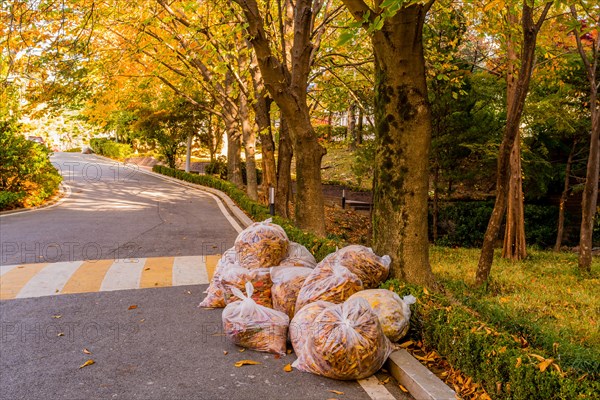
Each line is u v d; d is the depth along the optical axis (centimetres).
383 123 580
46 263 810
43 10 809
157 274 763
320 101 1852
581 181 1750
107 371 429
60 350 473
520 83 783
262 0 1156
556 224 1742
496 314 530
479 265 848
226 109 2139
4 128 1556
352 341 404
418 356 437
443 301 478
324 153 960
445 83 1470
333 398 384
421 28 533
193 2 980
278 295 527
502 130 1554
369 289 505
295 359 459
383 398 386
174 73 1905
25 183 1638
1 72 773
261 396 386
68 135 5119
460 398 359
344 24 1012
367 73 1509
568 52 1176
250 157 1783
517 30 895
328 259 559
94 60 1506
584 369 371
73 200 1784
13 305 608
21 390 392
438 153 1584
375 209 607
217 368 438
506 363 346
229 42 1347
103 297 648
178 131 2845
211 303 613
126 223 1263
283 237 613
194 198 1955
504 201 826
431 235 1761
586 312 695
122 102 2042
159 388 399
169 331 530
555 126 1488
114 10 1240
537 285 888
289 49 1237
